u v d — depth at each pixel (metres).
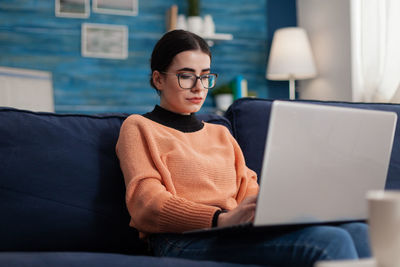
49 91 2.53
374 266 0.60
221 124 1.61
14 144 1.23
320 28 4.11
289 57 3.94
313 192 0.96
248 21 4.41
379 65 3.22
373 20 3.27
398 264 0.58
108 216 1.29
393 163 1.58
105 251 1.30
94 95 4.02
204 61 1.43
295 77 4.19
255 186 1.48
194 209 1.14
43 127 1.30
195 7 4.12
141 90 4.12
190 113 1.49
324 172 0.96
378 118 1.03
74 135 1.33
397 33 3.00
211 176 1.36
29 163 1.23
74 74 3.97
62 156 1.28
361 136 1.00
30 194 1.21
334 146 0.97
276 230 1.00
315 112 0.94
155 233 1.26
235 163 1.52
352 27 3.66
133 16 4.12
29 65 3.87
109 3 4.05
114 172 1.35
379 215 0.59
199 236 1.15
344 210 1.02
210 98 4.22
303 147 0.93
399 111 1.72
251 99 1.68
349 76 3.70
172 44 1.42
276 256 0.98
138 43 4.13
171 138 1.36
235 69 4.37
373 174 1.04
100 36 4.03
